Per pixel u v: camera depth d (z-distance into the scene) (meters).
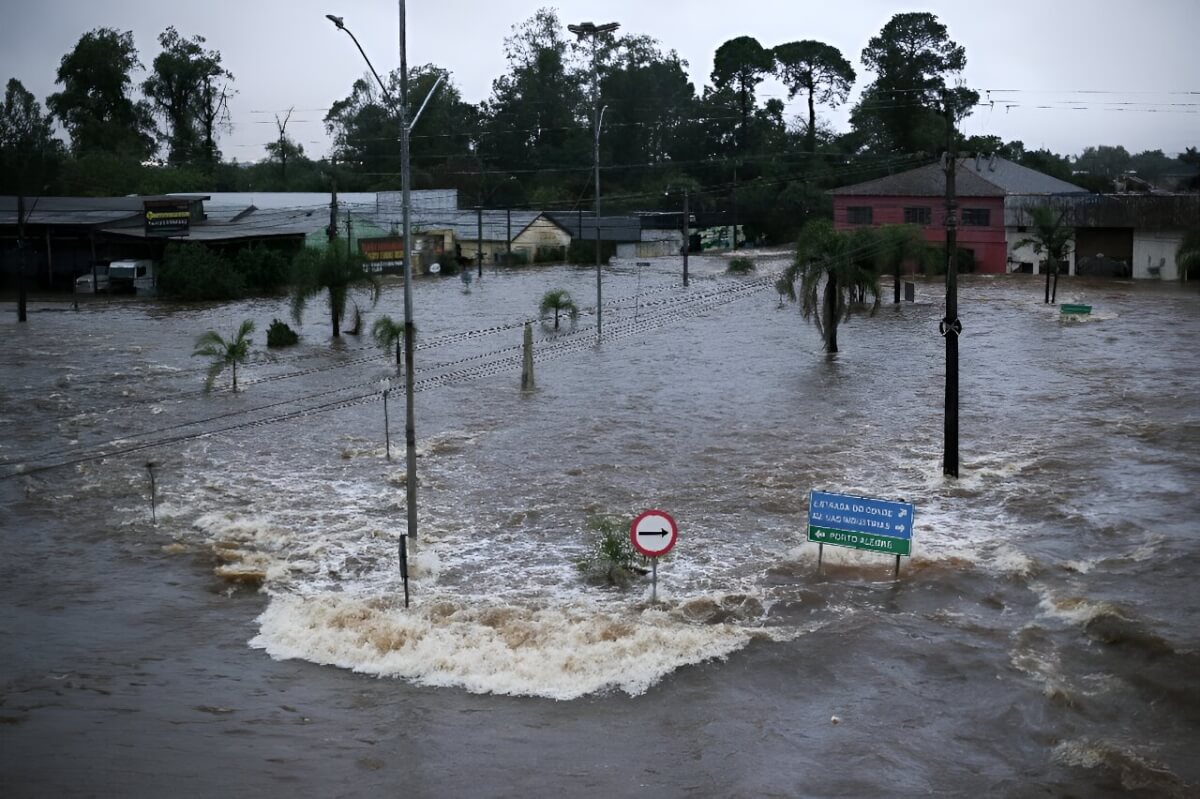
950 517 22.98
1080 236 71.62
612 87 115.19
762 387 36.41
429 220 86.69
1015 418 31.39
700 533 22.39
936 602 18.53
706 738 14.12
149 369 40.44
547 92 115.44
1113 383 36.00
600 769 13.31
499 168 114.00
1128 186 85.19
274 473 27.08
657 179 109.62
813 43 110.12
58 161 93.50
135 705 15.10
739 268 75.44
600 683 15.78
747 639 17.06
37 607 19.00
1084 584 19.03
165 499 25.03
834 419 31.66
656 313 55.34
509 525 23.16
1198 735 13.94
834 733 14.23
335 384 37.69
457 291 66.75
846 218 75.88
